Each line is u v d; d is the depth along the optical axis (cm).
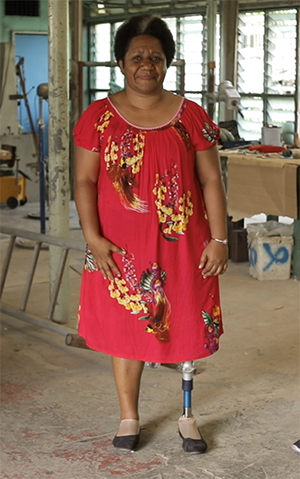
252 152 583
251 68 880
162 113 255
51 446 280
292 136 789
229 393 334
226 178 604
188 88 943
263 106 877
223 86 746
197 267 262
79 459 270
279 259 548
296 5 815
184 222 256
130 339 264
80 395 331
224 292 515
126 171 251
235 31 863
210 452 276
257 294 510
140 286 258
